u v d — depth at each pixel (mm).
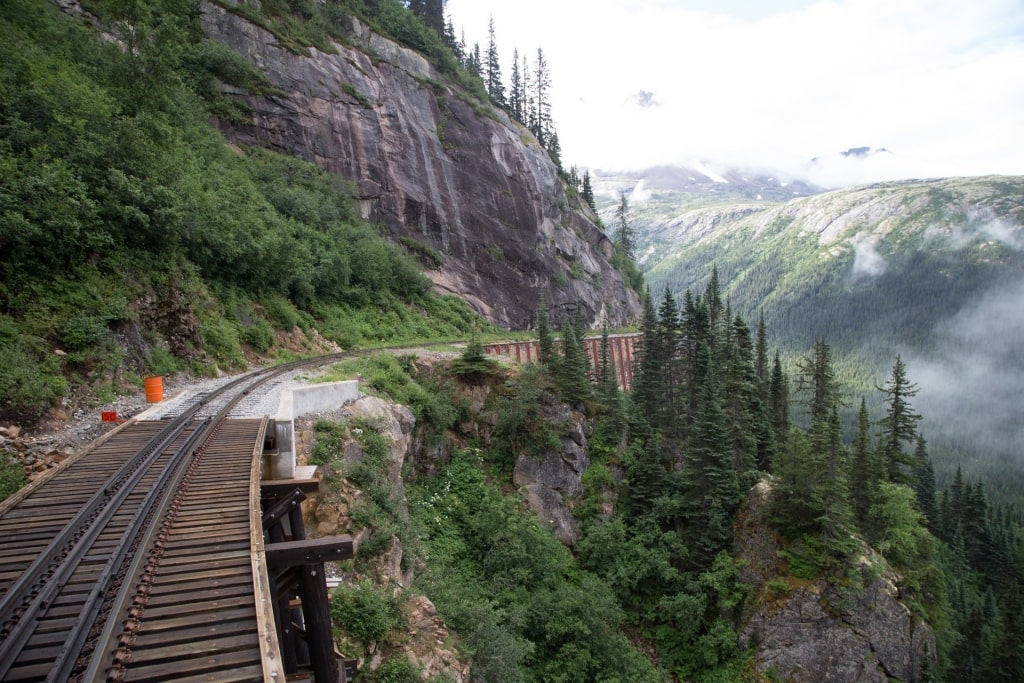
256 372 26984
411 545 21016
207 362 27078
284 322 37281
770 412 50500
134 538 9406
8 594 7355
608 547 33594
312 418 21062
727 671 30609
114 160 25875
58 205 20969
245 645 7062
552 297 82250
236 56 56625
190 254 31359
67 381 18375
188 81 53312
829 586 30812
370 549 17719
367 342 44594
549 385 38531
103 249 23609
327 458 19453
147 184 26641
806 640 30141
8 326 17844
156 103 34969
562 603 27609
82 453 13492
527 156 87875
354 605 15180
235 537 9562
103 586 7805
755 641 30922
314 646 10344
